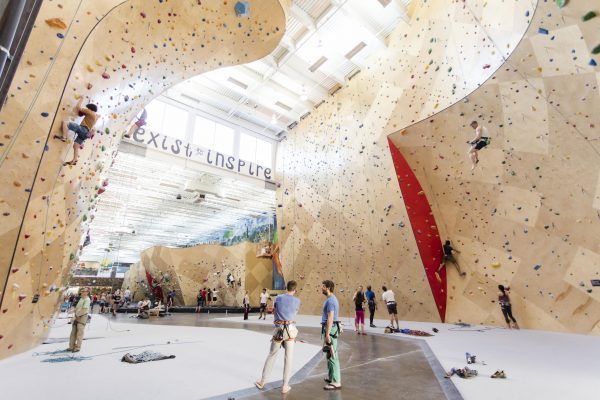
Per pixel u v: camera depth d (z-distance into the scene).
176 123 18.00
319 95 17.36
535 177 8.24
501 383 3.46
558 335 7.21
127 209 23.73
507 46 7.96
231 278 21.23
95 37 5.20
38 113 4.34
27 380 3.83
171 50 7.46
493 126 8.77
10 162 4.09
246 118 20.47
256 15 8.07
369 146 12.77
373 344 6.44
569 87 7.03
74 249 7.15
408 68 11.70
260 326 10.78
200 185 19.50
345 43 14.06
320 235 15.09
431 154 10.74
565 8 6.58
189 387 3.50
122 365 4.66
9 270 4.39
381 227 11.98
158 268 22.56
